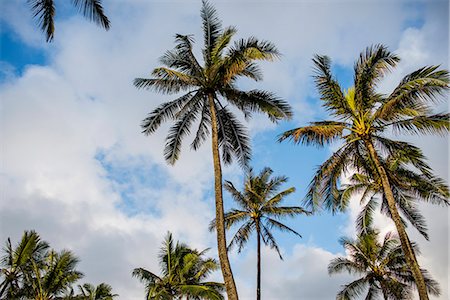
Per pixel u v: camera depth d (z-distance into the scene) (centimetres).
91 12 1095
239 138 1744
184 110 1731
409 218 1919
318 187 1691
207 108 1758
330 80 1667
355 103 1659
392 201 1477
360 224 2075
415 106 1529
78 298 2639
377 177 1803
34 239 2339
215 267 2758
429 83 1411
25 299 2342
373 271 2706
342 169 1722
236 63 1541
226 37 1709
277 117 1658
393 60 1556
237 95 1667
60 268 2420
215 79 1625
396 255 2656
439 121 1448
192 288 1992
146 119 1727
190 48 1669
